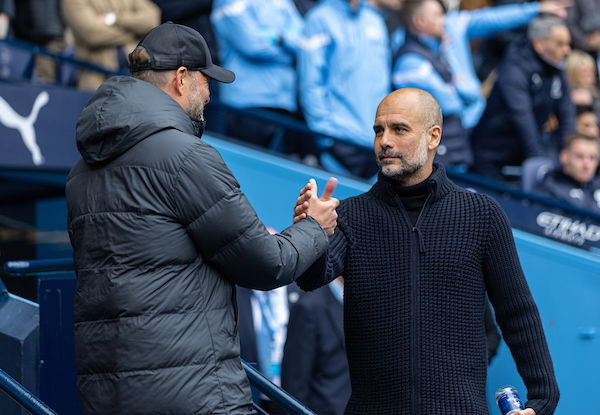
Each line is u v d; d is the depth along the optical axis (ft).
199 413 18.85
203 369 19.12
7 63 55.47
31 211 60.29
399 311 23.11
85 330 19.67
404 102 23.54
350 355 23.88
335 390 39.19
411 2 58.65
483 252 23.56
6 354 30.76
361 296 23.56
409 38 59.47
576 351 58.49
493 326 41.81
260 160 52.65
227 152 52.03
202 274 19.77
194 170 19.27
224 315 19.94
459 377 22.71
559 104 67.67
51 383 30.30
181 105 21.27
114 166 19.86
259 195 52.54
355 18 56.08
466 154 61.57
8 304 32.27
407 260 23.35
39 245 58.23
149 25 55.42
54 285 30.71
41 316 30.66
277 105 55.26
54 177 55.98
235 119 56.75
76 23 54.85
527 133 65.16
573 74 71.92
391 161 23.45
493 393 52.65
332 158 58.03
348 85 56.24
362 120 57.06
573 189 63.93
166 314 19.11
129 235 19.27
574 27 71.26
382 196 24.09
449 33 66.03
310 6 59.06
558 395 23.02
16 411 30.63
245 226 19.35
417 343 22.84
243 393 19.76
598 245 62.75
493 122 66.13
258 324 42.24
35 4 58.03
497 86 65.82
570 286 58.85
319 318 39.68
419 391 22.62
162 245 19.22
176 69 20.95
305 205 21.47
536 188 63.87
